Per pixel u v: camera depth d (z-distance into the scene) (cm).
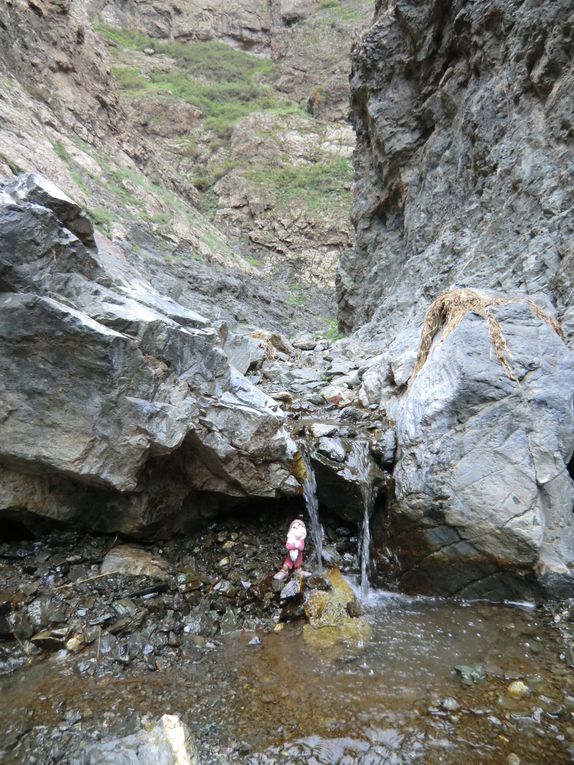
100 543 517
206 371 531
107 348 438
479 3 1006
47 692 369
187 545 547
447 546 489
